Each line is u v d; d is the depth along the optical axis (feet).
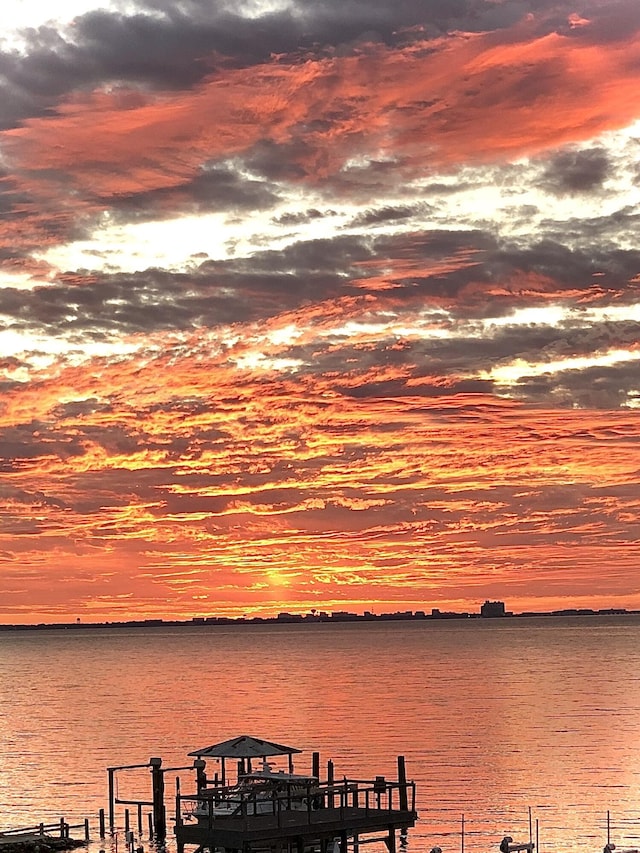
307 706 612.70
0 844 252.83
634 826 274.98
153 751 433.89
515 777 352.08
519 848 226.38
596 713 551.59
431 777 353.72
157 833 267.80
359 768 376.07
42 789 346.74
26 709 634.84
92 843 262.67
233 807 211.20
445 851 248.93
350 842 224.94
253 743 226.38
